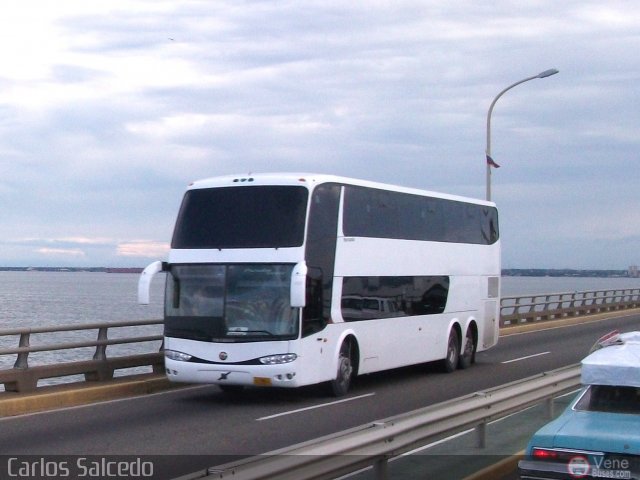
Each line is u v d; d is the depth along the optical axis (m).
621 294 55.69
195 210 17.22
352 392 18.31
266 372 16.08
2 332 15.16
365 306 18.36
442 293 21.80
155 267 16.80
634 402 8.20
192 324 16.56
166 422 14.17
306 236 16.48
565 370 12.72
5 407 14.65
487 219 24.69
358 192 18.34
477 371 22.61
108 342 17.41
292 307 16.19
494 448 10.73
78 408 15.66
